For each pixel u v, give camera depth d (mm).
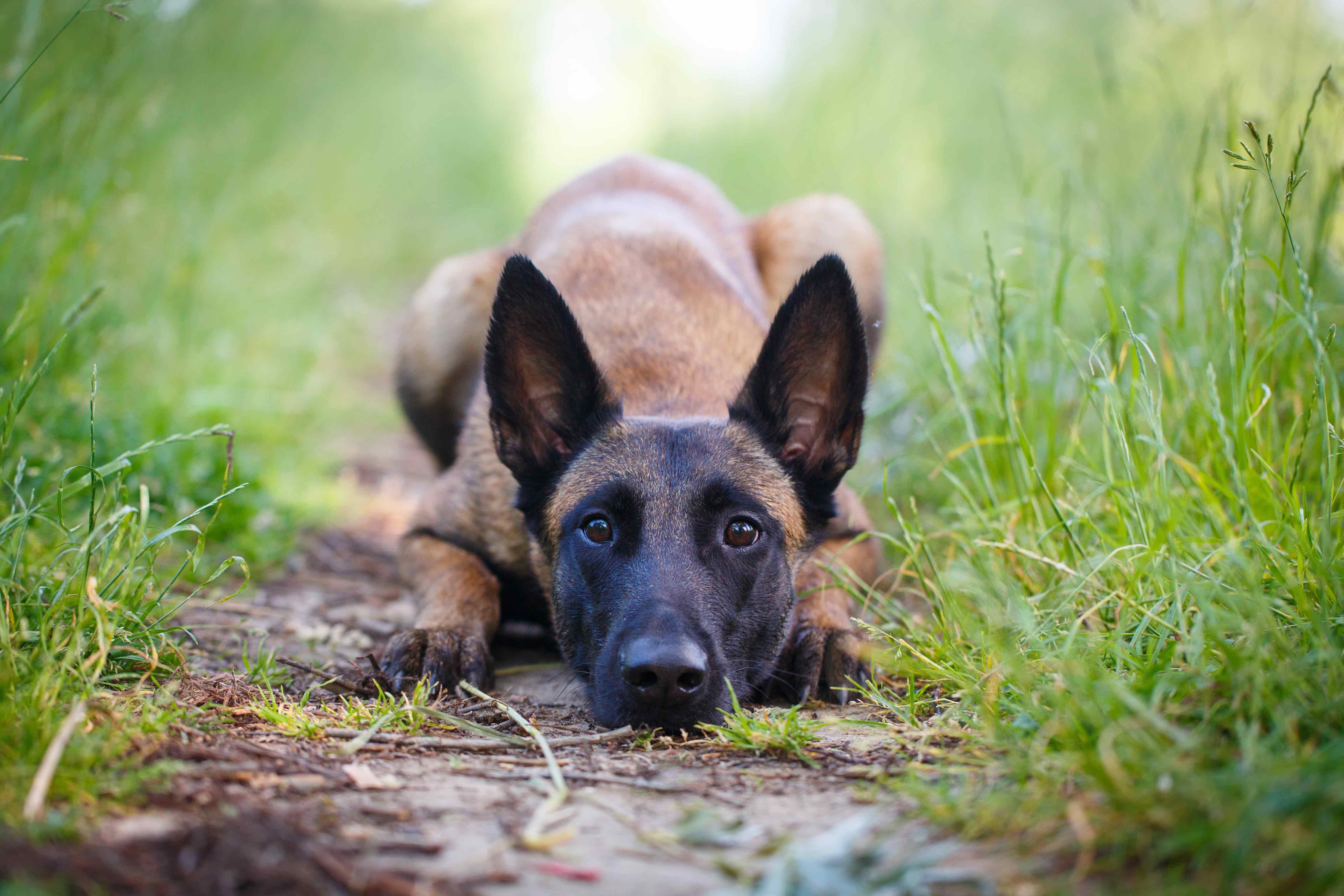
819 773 1066
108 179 1622
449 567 1351
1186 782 954
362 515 1710
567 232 1532
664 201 1627
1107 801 967
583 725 1172
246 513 1505
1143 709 994
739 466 1217
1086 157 1758
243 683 1187
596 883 944
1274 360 1295
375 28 5500
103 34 1593
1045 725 1034
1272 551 1110
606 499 1198
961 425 1519
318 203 3830
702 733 1151
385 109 5195
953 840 971
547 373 1264
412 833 981
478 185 5457
